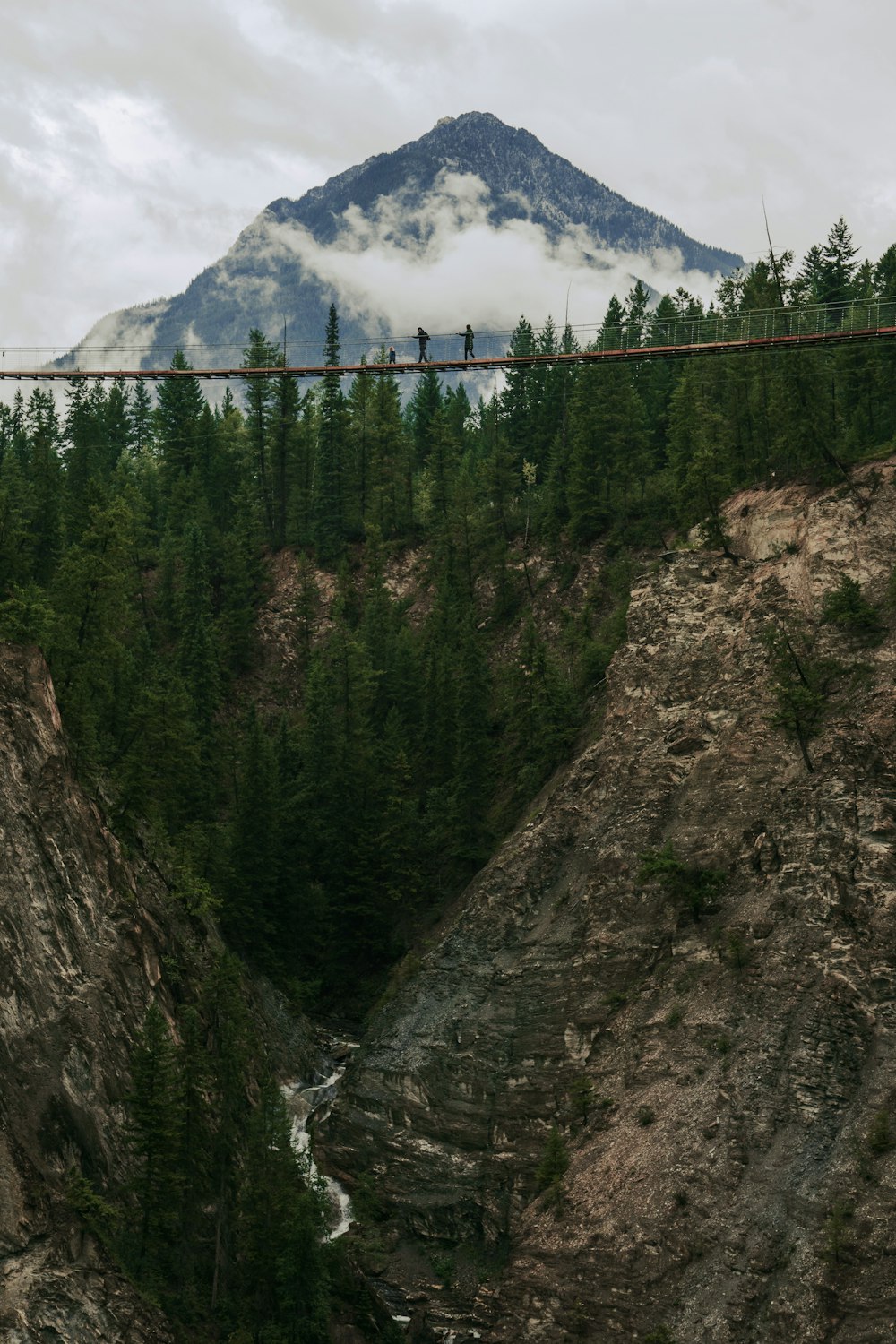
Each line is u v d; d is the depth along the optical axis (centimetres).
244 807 9794
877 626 8369
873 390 11194
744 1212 6475
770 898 7575
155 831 8900
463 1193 7719
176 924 8425
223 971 7944
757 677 8725
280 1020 9206
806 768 7919
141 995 7412
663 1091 7238
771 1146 6662
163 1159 6575
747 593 9225
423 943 9662
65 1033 6738
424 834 10481
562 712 9950
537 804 9650
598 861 8581
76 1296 5891
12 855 6944
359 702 11619
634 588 9800
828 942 7175
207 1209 6938
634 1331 6406
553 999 8194
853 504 9012
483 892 9100
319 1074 9062
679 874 8050
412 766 11338
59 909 7112
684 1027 7412
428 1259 7612
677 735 8862
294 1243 6900
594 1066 7738
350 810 10475
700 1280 6378
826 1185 6359
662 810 8556
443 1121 8075
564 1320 6662
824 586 8762
